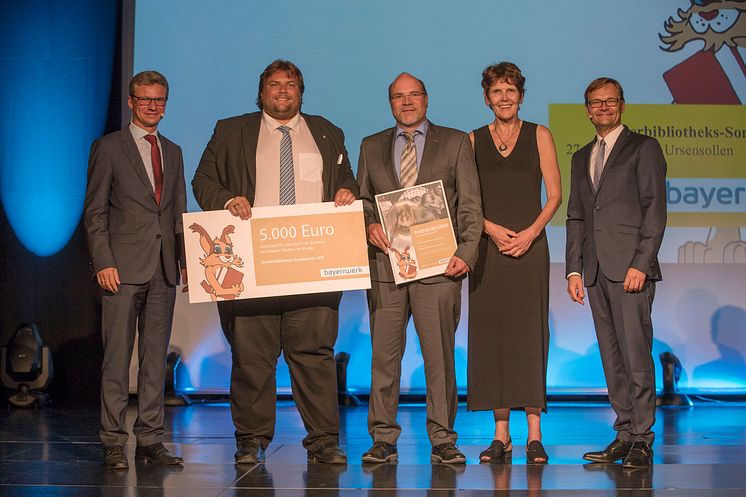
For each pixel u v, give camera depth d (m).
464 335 6.02
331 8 6.02
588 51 5.98
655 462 3.52
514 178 3.70
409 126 3.59
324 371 3.53
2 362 5.88
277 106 3.48
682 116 5.99
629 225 3.54
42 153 6.18
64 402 6.10
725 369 5.97
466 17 6.00
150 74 3.56
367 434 4.49
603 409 5.65
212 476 3.16
